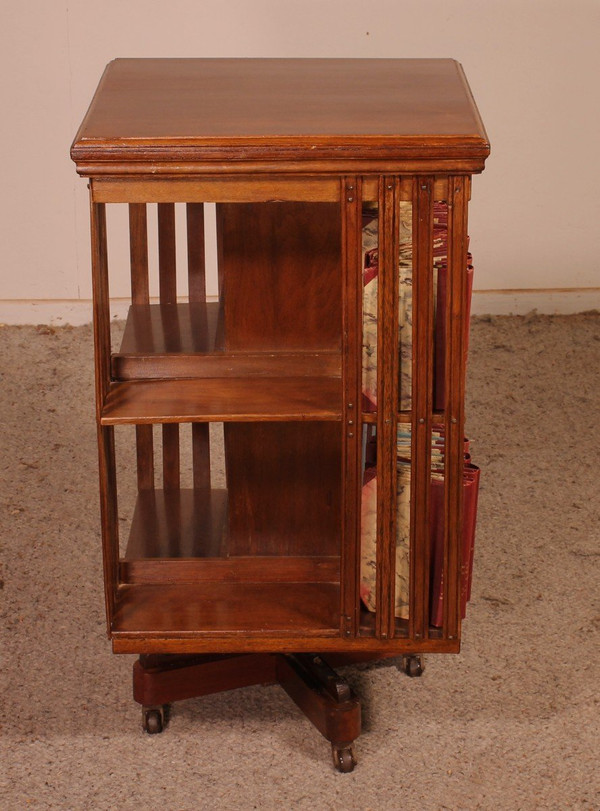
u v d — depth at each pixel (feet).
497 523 9.83
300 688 7.31
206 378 6.75
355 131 5.93
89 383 12.19
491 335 13.30
